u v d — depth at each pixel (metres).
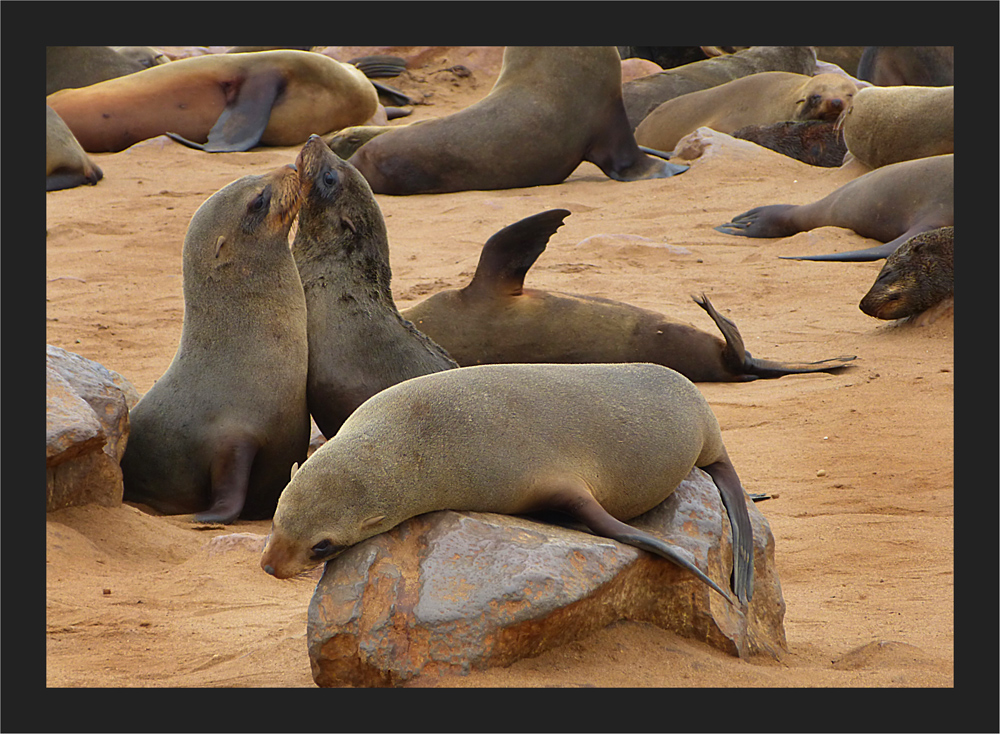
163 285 40.19
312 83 68.88
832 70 80.62
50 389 19.53
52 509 19.00
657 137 67.69
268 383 22.55
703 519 15.65
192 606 16.25
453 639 13.11
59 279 40.12
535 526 14.29
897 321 34.75
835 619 16.95
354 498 13.94
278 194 22.53
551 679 13.05
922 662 14.63
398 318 24.83
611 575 13.72
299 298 23.22
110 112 66.25
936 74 75.50
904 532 20.12
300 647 14.53
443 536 13.98
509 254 30.69
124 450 21.72
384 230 24.86
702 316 35.56
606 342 31.17
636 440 15.22
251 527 21.17
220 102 68.12
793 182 54.28
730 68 74.69
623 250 43.38
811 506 21.59
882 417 25.92
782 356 32.09
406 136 55.69
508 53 57.12
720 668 13.84
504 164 55.69
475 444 14.41
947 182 42.22
